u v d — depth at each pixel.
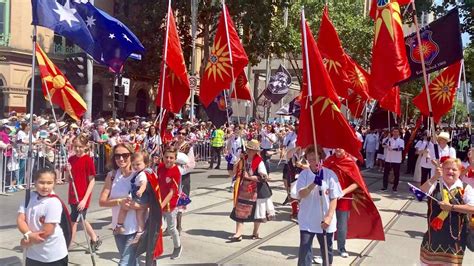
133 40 7.63
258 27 28.55
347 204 7.36
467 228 5.23
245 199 8.24
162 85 8.31
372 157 21.45
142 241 5.57
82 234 8.34
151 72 31.25
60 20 6.34
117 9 32.12
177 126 20.11
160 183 7.05
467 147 18.56
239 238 8.29
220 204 11.55
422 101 9.82
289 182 10.77
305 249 5.72
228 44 9.26
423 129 19.73
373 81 6.42
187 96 8.70
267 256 7.43
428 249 5.16
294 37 34.69
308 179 5.77
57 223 4.61
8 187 12.28
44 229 4.55
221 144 19.22
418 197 5.19
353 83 10.67
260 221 8.32
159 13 29.34
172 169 7.06
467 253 7.99
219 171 18.52
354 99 12.79
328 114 6.01
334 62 8.61
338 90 8.64
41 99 27.34
